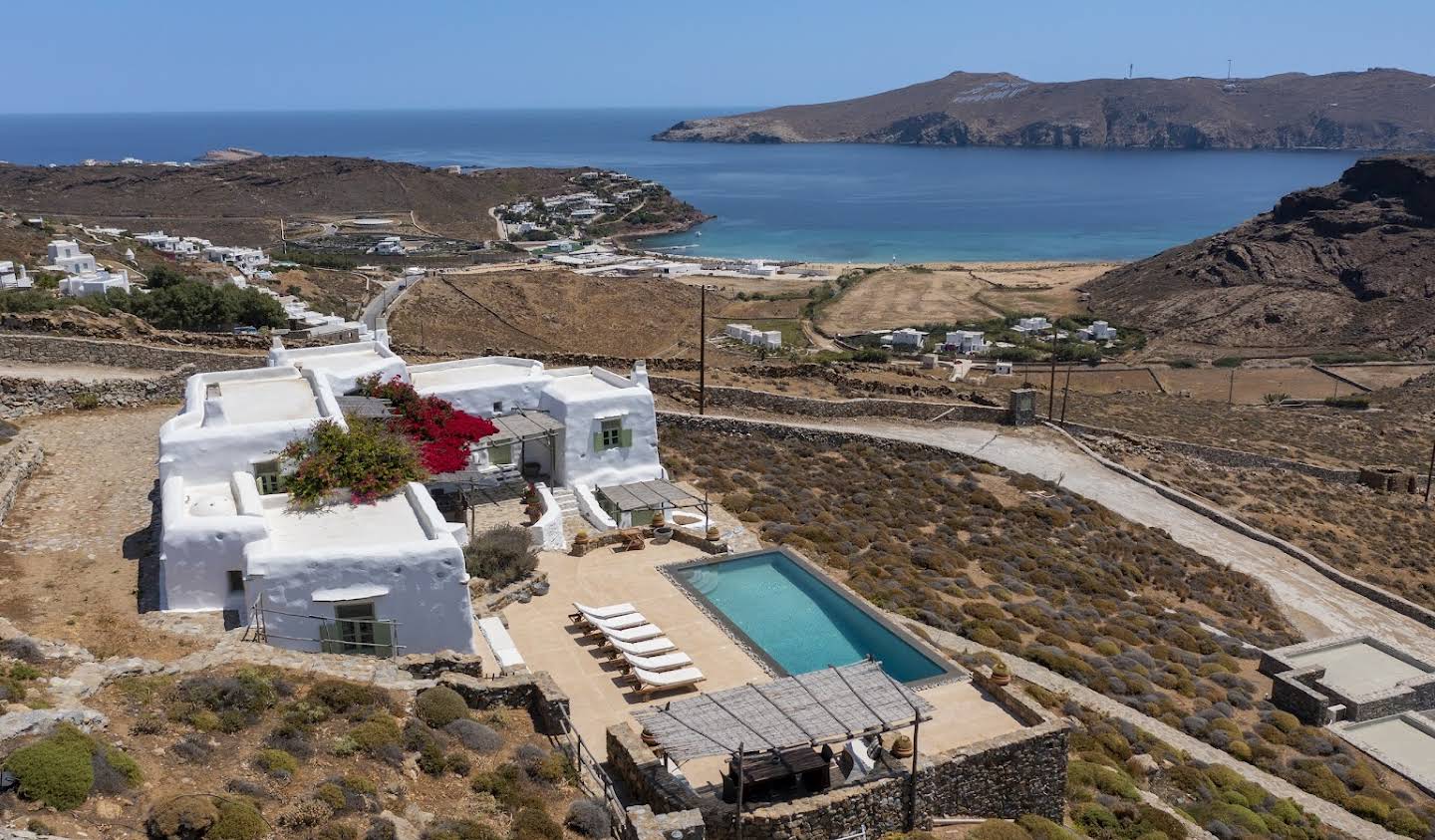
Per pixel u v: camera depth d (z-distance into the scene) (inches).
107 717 617.9
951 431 2431.1
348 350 1553.9
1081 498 2070.6
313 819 561.9
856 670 773.9
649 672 899.4
